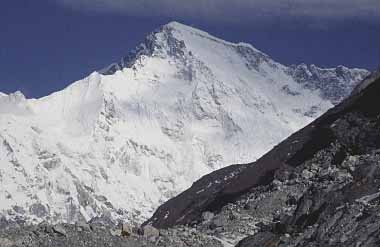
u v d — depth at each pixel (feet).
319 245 226.99
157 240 254.88
